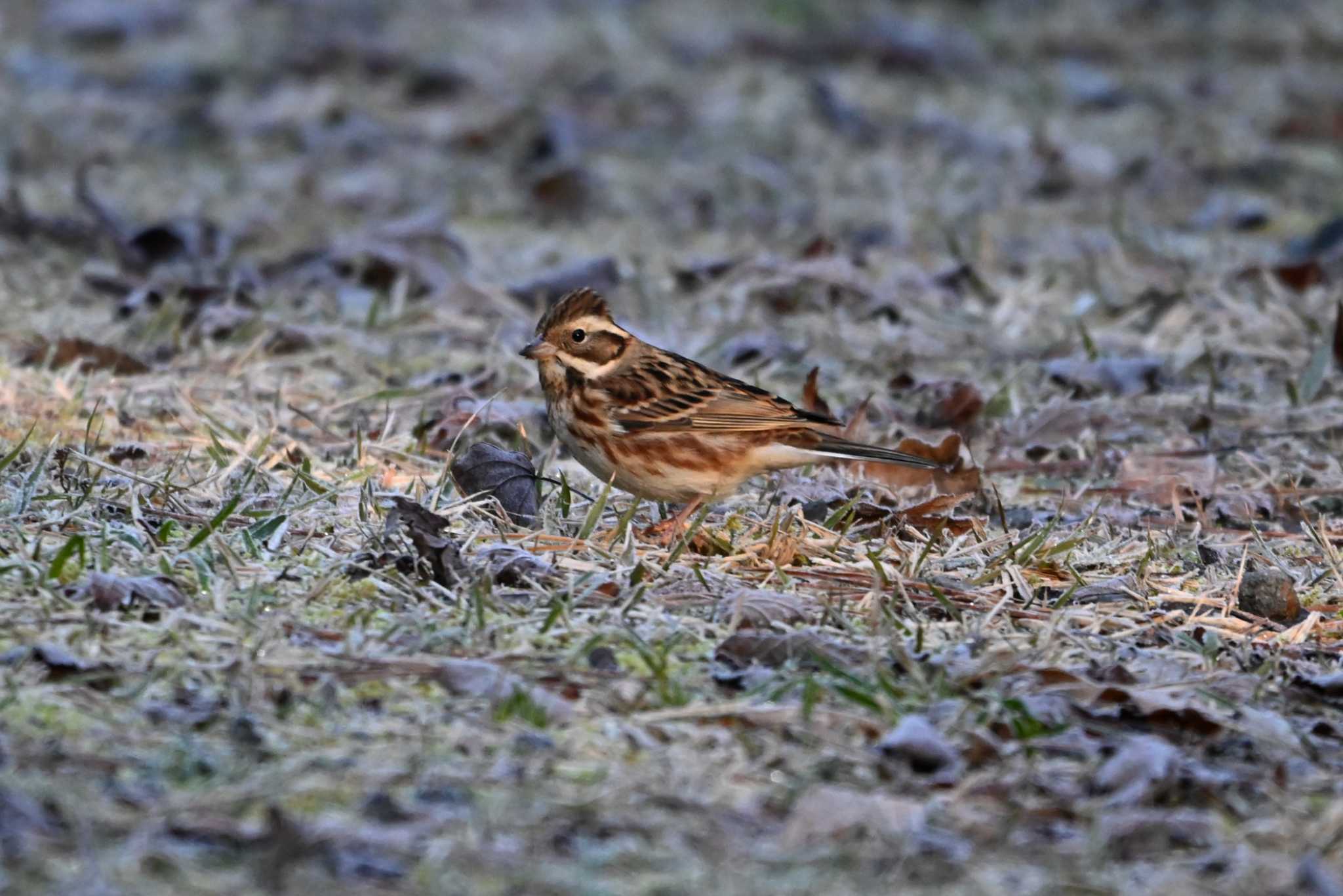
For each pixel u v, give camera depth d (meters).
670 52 28.84
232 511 9.54
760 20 30.41
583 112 25.50
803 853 6.61
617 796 6.94
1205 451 12.89
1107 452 13.02
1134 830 6.85
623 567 9.52
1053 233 20.41
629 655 8.40
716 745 7.52
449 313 16.27
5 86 26.20
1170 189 22.92
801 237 20.23
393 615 8.65
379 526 9.82
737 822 6.85
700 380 11.12
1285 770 7.56
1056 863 6.68
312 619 8.55
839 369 15.13
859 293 17.16
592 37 29.23
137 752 7.06
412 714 7.58
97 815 6.51
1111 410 13.70
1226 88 27.67
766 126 25.16
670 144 24.45
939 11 31.44
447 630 8.41
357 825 6.58
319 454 11.84
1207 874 6.64
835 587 9.60
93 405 12.52
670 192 22.22
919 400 14.26
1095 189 22.83
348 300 16.58
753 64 28.39
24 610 8.22
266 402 13.20
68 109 25.17
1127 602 9.67
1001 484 12.47
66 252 18.05
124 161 23.06
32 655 7.79
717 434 10.92
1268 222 21.27
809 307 16.95
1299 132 25.53
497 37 29.08
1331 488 12.12
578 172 21.36
